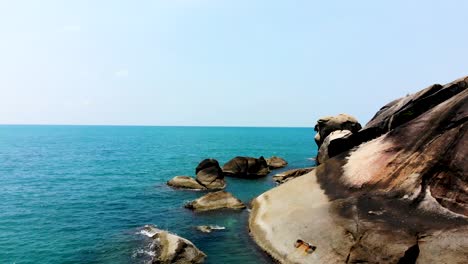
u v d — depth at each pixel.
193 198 41.53
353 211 23.45
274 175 55.16
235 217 32.31
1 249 25.02
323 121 59.50
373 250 19.00
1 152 106.25
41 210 36.44
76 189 48.22
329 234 21.94
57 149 119.19
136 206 37.72
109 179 56.66
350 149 35.03
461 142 23.86
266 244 24.55
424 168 24.39
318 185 31.14
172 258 21.91
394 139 29.48
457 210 21.16
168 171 66.06
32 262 22.78
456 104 26.69
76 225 30.89
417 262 18.05
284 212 27.81
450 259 17.31
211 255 23.59
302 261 21.05
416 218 21.16
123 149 119.50
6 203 39.75
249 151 112.06
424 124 27.89
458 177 22.58
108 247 25.23
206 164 48.81
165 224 30.75
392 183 25.45
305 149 122.00
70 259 23.22
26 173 63.75
